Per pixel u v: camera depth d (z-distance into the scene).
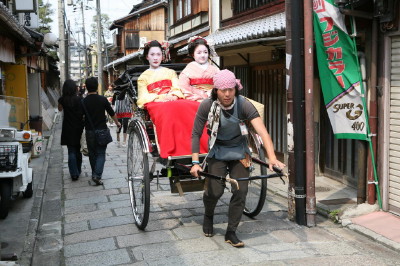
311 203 5.28
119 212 6.05
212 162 4.66
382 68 5.34
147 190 4.92
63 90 8.09
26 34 9.80
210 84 5.48
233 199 4.64
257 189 5.82
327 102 5.64
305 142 5.29
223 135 4.54
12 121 6.59
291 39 5.18
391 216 5.34
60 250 4.75
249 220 5.60
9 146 5.70
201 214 5.86
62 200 6.87
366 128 5.37
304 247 4.60
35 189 7.51
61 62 23.83
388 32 5.19
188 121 4.92
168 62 6.27
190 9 18.67
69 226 5.52
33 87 13.99
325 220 5.61
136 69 6.39
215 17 14.33
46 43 14.77
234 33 9.26
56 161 10.61
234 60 11.82
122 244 4.79
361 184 5.73
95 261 4.36
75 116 8.05
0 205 5.80
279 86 9.38
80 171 8.55
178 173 5.02
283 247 4.61
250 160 4.63
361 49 5.75
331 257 4.32
